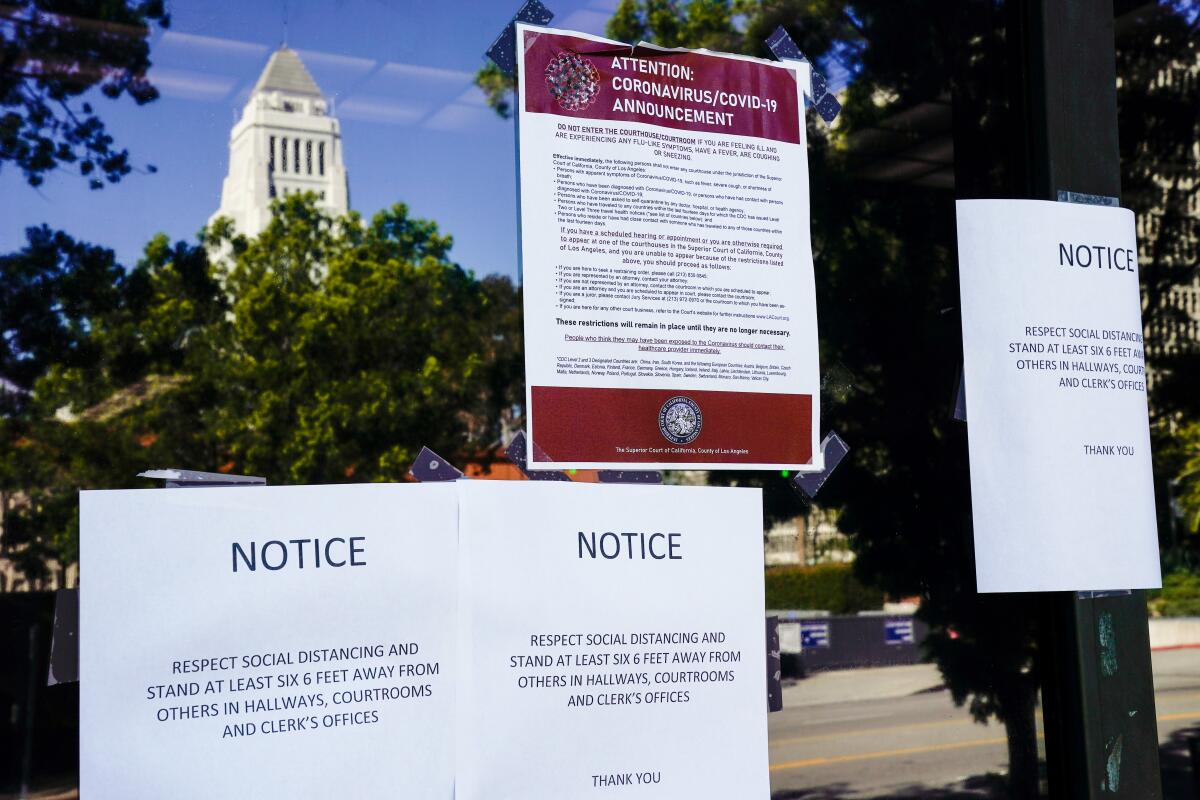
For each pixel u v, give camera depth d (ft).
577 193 5.17
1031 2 5.91
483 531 4.53
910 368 6.59
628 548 4.73
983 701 6.59
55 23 5.03
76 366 5.00
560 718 4.57
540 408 5.08
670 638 4.75
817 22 6.52
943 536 6.56
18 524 4.86
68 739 4.87
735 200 5.44
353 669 4.33
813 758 6.19
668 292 5.31
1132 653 5.76
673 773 4.70
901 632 6.43
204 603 4.19
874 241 6.60
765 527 6.09
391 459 5.45
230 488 4.26
